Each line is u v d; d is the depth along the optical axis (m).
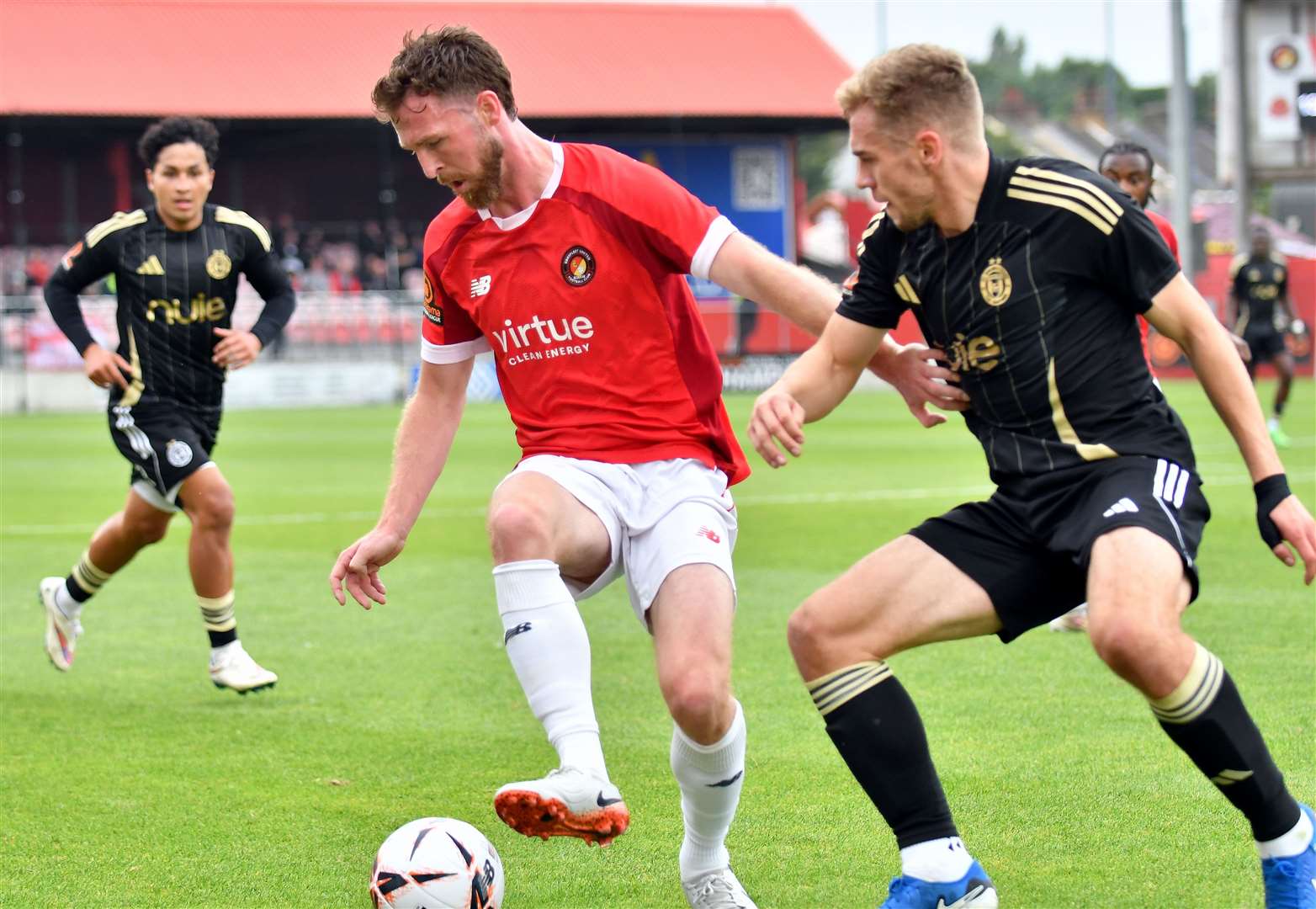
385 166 57.22
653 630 5.66
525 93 57.16
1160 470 5.24
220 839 6.67
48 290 9.76
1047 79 101.62
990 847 6.32
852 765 5.34
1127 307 5.37
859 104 5.27
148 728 8.73
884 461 25.28
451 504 20.28
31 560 15.80
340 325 45.69
